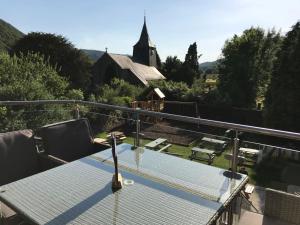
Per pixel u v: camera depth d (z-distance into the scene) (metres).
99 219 1.48
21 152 2.58
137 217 1.50
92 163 2.25
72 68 22.50
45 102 3.98
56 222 1.46
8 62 10.39
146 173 2.08
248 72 19.59
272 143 9.02
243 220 2.34
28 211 1.56
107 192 1.77
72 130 2.97
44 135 2.77
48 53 21.70
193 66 38.38
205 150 3.40
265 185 2.55
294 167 2.64
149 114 3.34
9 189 1.80
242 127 2.61
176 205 1.64
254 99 19.70
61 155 2.84
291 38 12.77
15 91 8.44
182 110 18.58
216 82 21.20
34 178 1.96
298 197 2.17
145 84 27.31
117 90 17.86
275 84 12.21
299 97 11.41
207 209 1.61
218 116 17.86
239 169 2.73
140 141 3.85
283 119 11.89
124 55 33.81
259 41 20.12
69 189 1.80
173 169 2.18
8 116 4.79
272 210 2.28
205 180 2.00
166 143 3.92
